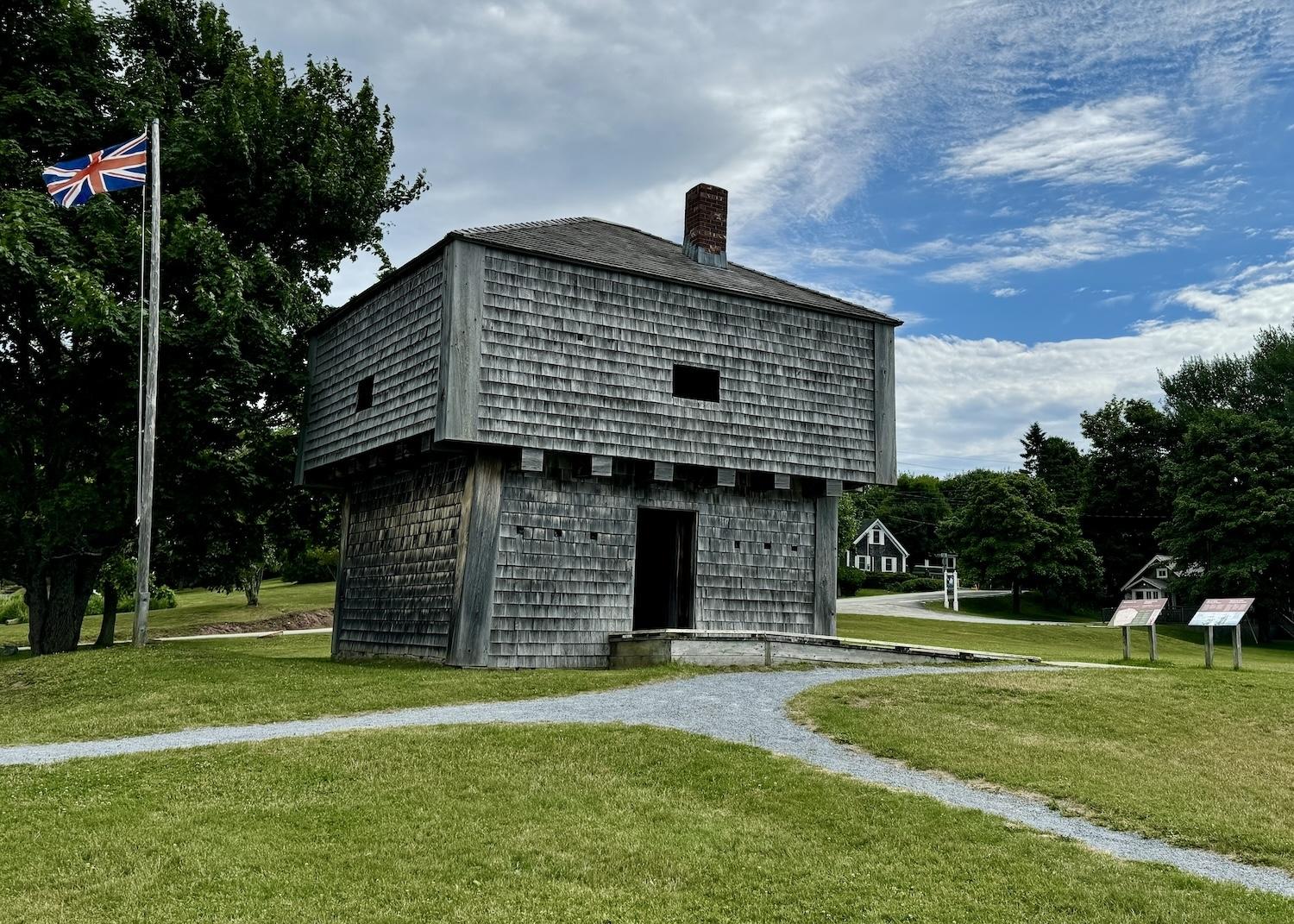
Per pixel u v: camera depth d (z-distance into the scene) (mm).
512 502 19641
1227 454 55281
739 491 21984
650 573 27484
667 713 13414
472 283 18812
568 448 19328
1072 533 68375
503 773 10242
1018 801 10156
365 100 30391
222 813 9070
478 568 19156
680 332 20828
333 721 13328
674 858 8156
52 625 25062
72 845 8312
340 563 25312
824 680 16453
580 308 19828
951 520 74062
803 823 9062
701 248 23953
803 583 22484
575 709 13641
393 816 9008
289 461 26781
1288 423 61656
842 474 22281
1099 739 12906
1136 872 8070
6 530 24719
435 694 15031
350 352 23219
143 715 13805
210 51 27891
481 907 7219
